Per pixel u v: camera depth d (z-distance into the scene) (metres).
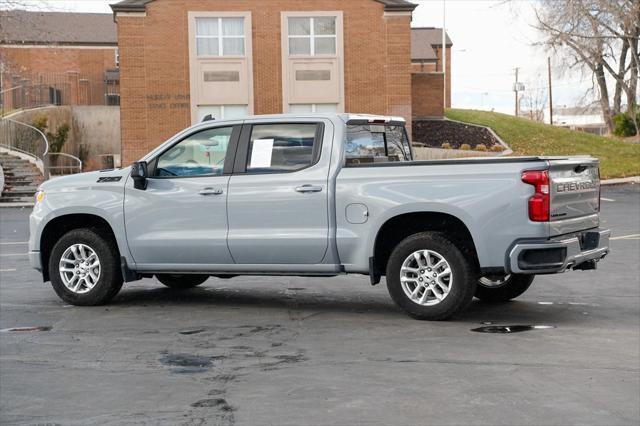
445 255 8.55
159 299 10.47
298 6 39.59
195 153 9.59
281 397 6.09
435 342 7.80
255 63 39.72
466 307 8.62
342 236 8.85
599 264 13.08
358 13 39.72
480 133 46.59
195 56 39.38
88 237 9.90
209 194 9.35
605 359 7.14
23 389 6.44
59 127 42.78
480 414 5.64
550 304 9.85
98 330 8.59
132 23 39.03
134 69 39.16
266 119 9.33
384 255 9.17
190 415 5.71
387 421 5.51
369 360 7.14
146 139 39.34
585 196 8.95
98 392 6.32
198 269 9.51
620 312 9.32
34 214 10.18
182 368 6.99
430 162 8.62
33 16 45.41
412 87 49.56
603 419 5.54
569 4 34.03
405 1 39.59
